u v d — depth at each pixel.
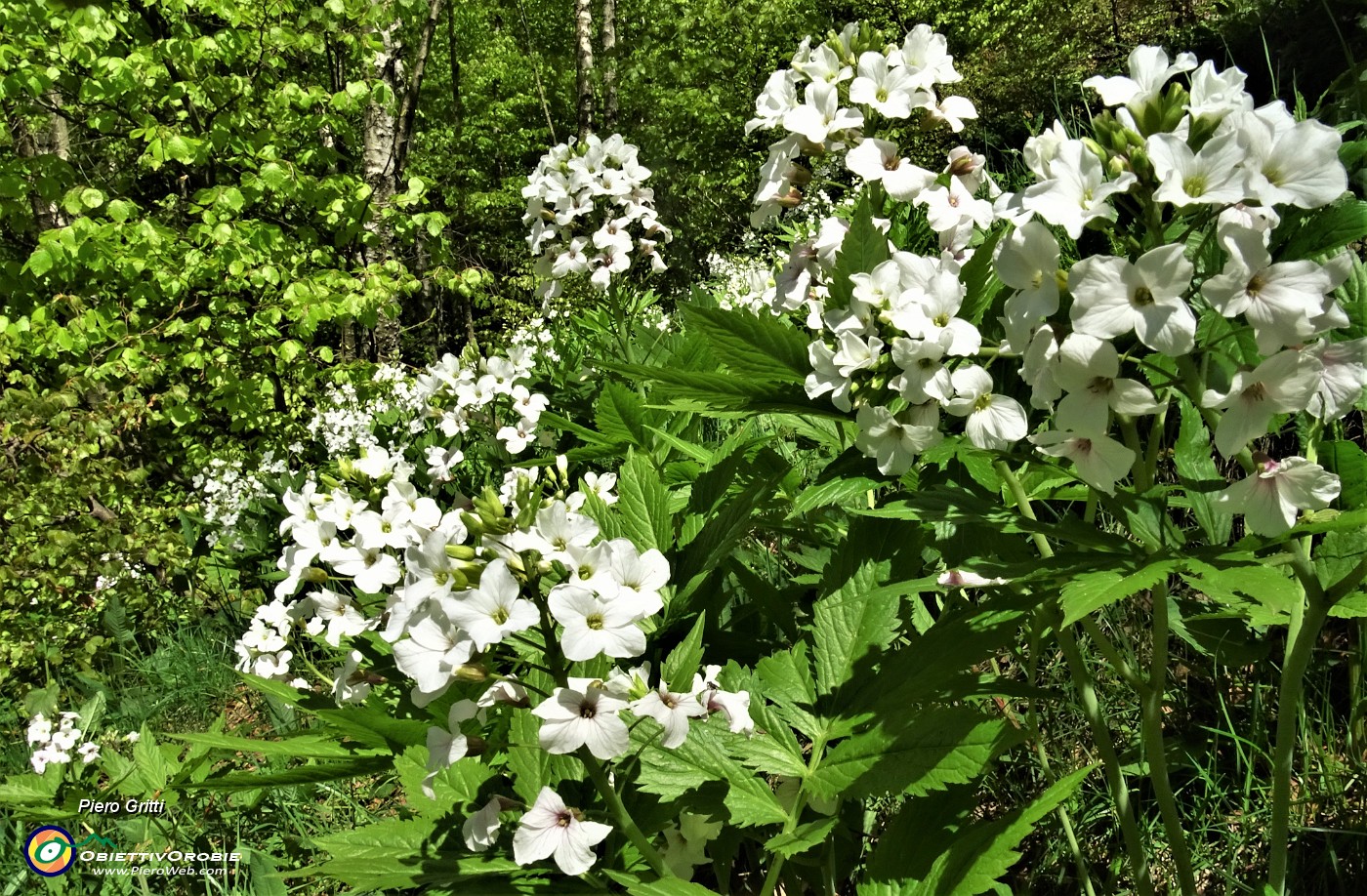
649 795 1.98
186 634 6.05
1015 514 1.63
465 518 1.67
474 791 2.01
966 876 1.57
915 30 2.05
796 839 1.74
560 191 4.08
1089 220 1.43
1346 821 2.12
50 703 4.55
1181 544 1.55
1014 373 1.93
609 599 1.61
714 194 21.42
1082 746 2.68
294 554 2.39
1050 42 13.94
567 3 26.39
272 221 10.92
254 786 2.40
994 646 1.79
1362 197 2.26
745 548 3.96
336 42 11.41
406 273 9.73
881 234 1.85
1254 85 7.52
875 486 1.86
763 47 24.02
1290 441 3.17
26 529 6.36
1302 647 1.59
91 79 8.53
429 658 1.64
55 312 8.68
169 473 9.86
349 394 9.14
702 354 3.80
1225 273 1.35
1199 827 2.31
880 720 1.83
